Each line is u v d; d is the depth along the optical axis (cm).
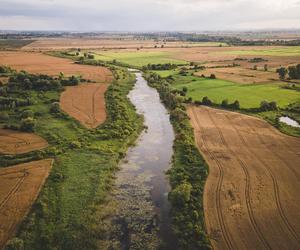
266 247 2944
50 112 6662
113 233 3172
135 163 4712
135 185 4081
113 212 3500
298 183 4031
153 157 4928
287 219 3334
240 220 3319
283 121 6562
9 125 5709
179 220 3328
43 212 3362
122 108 7162
